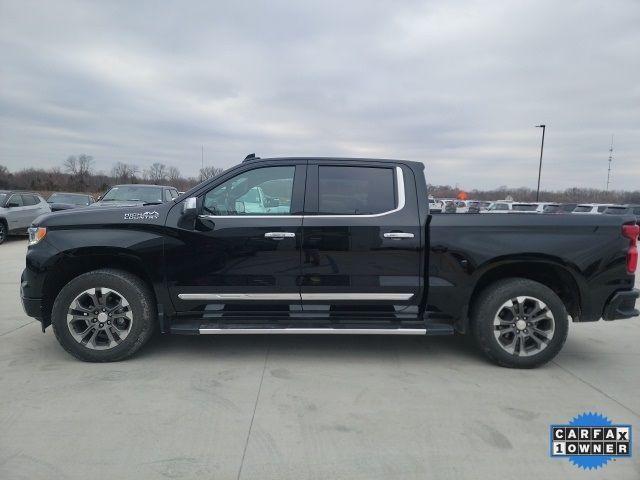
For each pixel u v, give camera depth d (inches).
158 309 167.8
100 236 163.3
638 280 388.2
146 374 156.0
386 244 165.6
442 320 171.2
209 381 150.9
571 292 169.3
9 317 225.8
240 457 107.3
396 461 106.6
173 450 109.7
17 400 135.0
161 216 166.1
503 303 162.7
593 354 184.2
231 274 165.3
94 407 131.1
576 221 163.2
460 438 116.9
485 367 167.5
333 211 168.6
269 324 167.0
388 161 174.9
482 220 164.4
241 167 172.2
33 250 164.1
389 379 155.1
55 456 106.4
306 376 156.8
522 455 109.6
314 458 107.4
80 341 163.6
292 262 165.6
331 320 170.2
